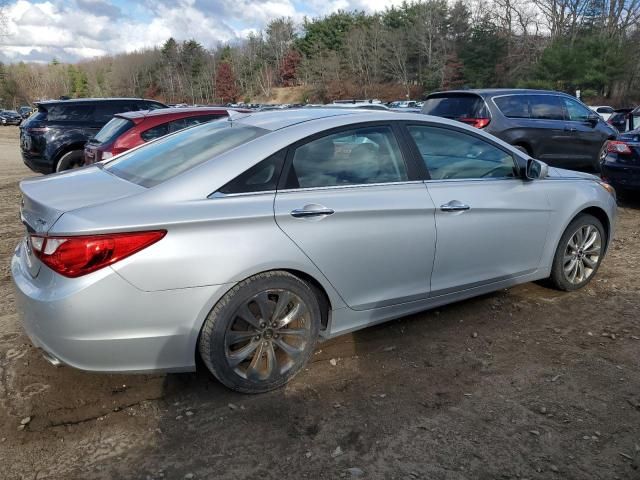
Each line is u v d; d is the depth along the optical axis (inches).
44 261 106.6
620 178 312.3
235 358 118.6
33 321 109.9
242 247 114.2
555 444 107.6
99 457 104.7
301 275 125.5
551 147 385.4
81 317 104.4
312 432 111.7
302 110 150.4
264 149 123.2
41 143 406.6
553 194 170.1
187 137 145.4
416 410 118.7
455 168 151.6
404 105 1521.9
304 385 128.4
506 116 370.6
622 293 183.0
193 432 111.7
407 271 140.4
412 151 143.7
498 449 106.2
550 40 2044.8
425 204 140.2
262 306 119.6
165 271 107.9
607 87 1705.2
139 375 131.8
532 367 136.2
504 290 185.6
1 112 1902.1
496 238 156.6
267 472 100.5
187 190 114.4
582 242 182.4
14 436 110.0
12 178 489.7
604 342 148.9
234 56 4028.1
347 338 151.6
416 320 162.7
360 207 129.2
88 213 106.3
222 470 101.0
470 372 134.0
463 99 382.6
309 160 127.6
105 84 4987.7
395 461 103.0
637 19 1827.0
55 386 126.7
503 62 2192.4
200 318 113.0
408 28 2711.6
